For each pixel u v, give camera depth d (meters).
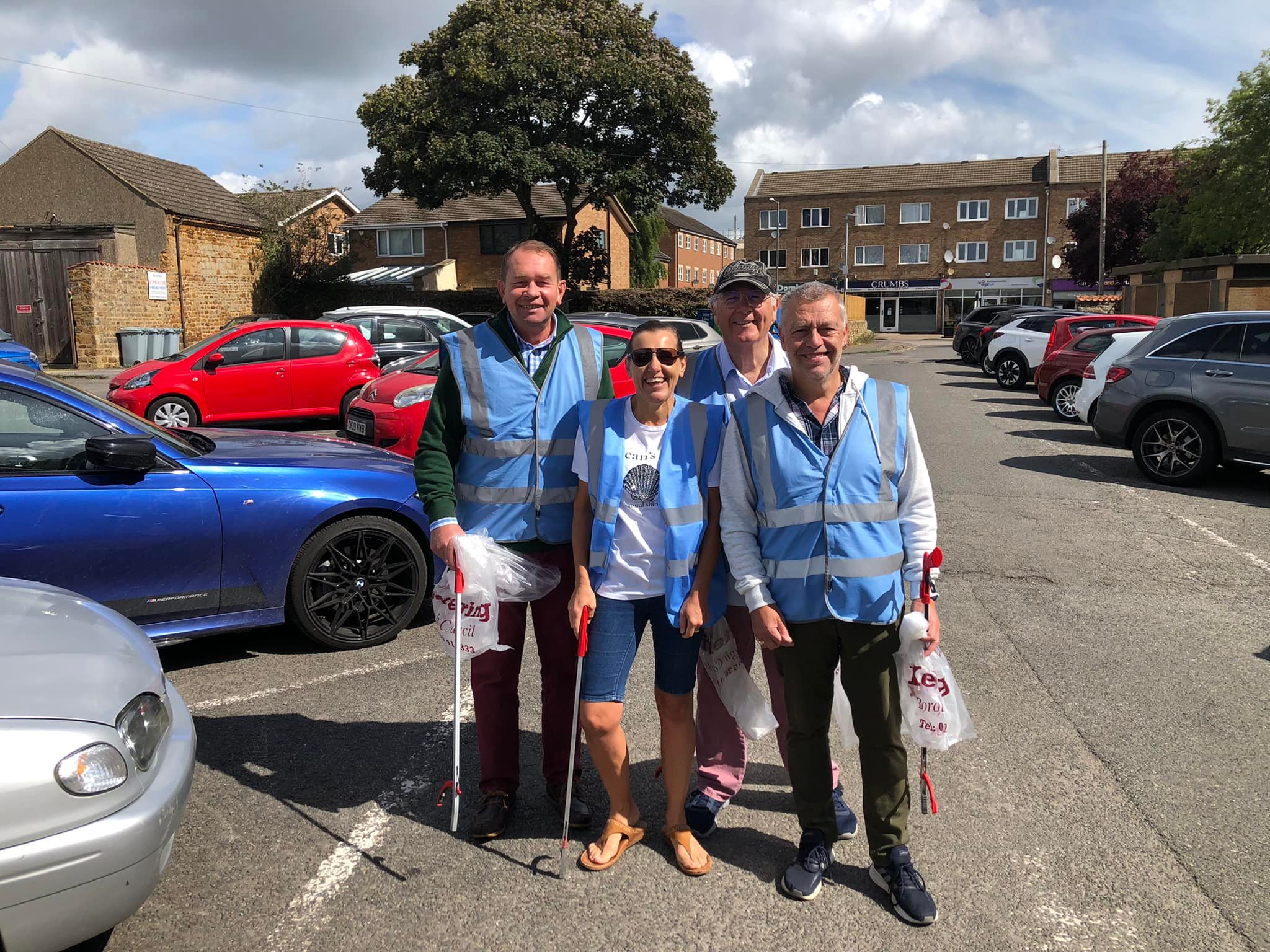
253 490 4.34
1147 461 9.03
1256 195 29.28
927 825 3.09
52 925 2.14
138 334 19.45
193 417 11.23
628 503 2.79
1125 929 2.55
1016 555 6.41
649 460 2.78
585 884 2.78
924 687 2.63
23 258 21.91
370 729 3.82
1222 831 3.03
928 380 20.59
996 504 8.01
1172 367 8.84
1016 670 4.40
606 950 2.47
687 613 2.73
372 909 2.65
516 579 2.95
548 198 38.91
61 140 23.28
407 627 5.09
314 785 3.36
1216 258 24.55
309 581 4.57
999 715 3.91
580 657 2.80
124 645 2.71
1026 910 2.64
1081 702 4.04
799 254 57.75
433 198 27.92
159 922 2.58
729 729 3.10
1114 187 44.75
